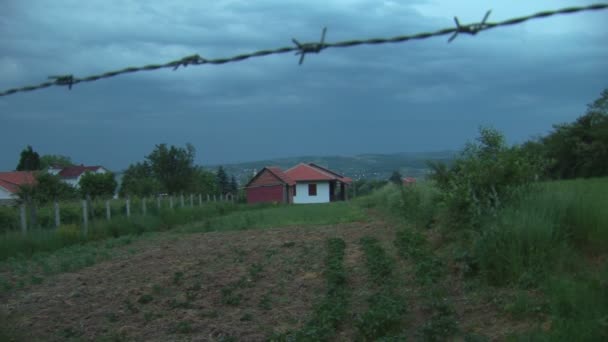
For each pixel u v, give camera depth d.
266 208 47.66
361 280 10.65
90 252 17.92
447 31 3.54
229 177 89.81
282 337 7.25
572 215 9.13
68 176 75.12
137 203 29.23
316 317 7.92
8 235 18.62
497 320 7.17
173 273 12.80
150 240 21.06
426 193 16.91
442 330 6.69
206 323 8.52
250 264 13.43
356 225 21.23
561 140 29.77
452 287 8.88
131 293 10.76
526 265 8.38
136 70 4.40
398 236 14.06
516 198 10.42
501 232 8.91
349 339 7.40
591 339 5.70
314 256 13.81
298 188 74.19
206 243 18.66
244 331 8.00
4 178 54.72
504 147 12.23
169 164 44.28
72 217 24.08
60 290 11.52
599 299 6.47
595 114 30.52
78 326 8.65
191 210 32.69
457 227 11.65
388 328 7.29
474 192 11.06
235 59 4.06
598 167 28.86
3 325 8.25
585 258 8.39
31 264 15.83
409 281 9.91
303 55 3.82
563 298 6.77
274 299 9.83
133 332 8.20
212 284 11.26
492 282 8.57
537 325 6.53
